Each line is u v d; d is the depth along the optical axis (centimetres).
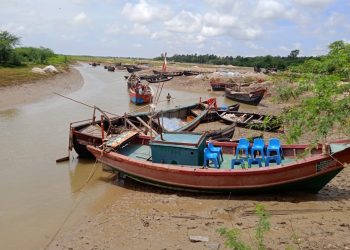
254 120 2656
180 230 1066
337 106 581
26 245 1035
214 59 16112
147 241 1004
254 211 1197
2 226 1155
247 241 944
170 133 1531
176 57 17988
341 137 1474
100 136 1827
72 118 3142
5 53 6869
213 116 2734
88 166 1802
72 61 14538
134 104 4219
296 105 679
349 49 620
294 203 1257
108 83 7012
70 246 1008
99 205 1333
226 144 1564
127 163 1480
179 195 1395
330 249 877
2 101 3919
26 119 3048
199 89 6081
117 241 1020
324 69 629
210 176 1324
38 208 1299
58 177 1639
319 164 1235
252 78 6212
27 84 4909
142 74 8756
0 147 2108
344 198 1298
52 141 2273
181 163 1412
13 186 1510
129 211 1253
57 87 5391
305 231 1002
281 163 1354
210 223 1108
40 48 10306
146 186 1523
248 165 1372
